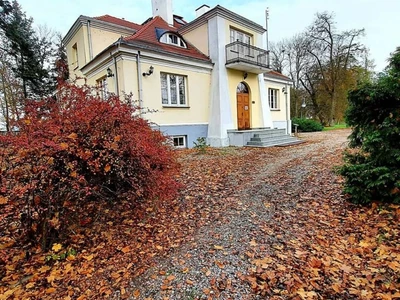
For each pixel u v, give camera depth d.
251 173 6.25
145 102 9.87
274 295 2.10
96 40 13.83
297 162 7.21
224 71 12.20
